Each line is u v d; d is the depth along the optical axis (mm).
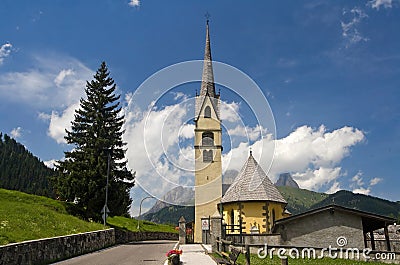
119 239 27359
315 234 21969
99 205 30094
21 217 18797
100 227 24422
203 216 30609
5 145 98750
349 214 22141
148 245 24875
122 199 31016
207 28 40781
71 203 30734
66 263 13844
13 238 13828
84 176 29719
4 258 10727
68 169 31188
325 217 22172
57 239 14672
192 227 31922
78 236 17203
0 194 27328
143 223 49188
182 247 21672
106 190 29219
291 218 22078
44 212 22172
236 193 29438
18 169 88312
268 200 28172
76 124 35094
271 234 22359
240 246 19094
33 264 12484
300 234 22047
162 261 14625
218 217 18844
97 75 36188
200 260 14562
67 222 21734
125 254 17578
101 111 34969
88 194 29391
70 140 34688
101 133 33062
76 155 32438
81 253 17469
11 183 80062
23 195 28625
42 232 16828
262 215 28016
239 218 28266
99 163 30422
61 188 30000
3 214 18469
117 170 33406
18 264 11500
